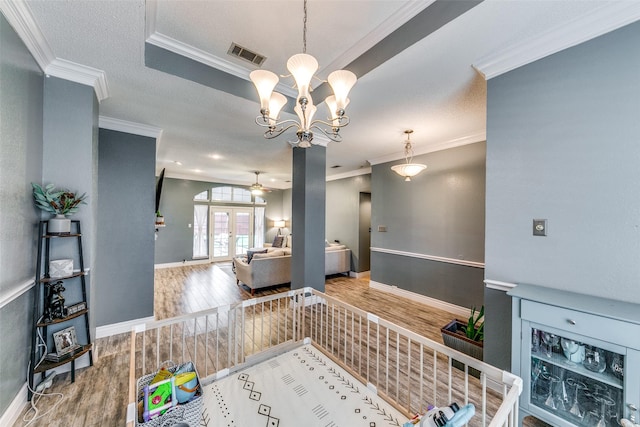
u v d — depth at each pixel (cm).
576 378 139
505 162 182
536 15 145
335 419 155
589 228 150
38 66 183
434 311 383
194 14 161
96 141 233
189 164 569
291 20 166
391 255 473
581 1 136
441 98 244
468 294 365
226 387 182
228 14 161
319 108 263
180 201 723
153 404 141
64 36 168
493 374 132
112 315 300
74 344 206
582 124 152
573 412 136
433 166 409
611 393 127
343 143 392
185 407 144
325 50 196
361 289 497
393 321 346
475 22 150
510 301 180
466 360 142
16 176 158
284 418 155
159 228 690
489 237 190
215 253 782
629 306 132
